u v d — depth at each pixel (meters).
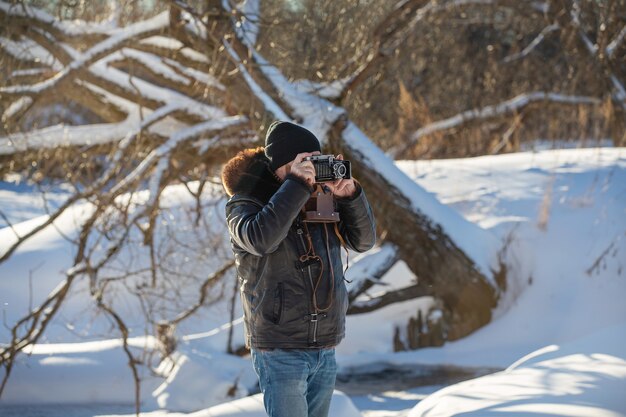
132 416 6.66
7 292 10.21
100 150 9.09
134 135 8.45
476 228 9.48
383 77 12.11
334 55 10.05
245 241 2.98
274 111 8.29
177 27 8.36
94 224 8.17
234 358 7.80
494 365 8.36
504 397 3.87
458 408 3.88
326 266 3.13
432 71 19.19
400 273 10.03
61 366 7.54
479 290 9.09
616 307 8.72
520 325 8.93
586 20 15.16
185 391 7.20
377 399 7.24
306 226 3.12
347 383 8.00
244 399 5.24
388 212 9.26
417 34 14.90
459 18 18.44
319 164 3.11
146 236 8.16
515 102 16.23
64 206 7.84
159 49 8.78
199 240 8.67
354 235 3.31
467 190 10.67
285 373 3.07
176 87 8.98
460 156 16.14
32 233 7.65
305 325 3.07
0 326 9.62
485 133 16.73
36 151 8.52
